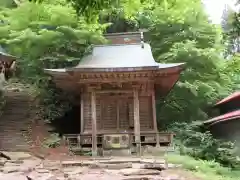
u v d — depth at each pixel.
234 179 13.55
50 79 27.36
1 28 26.88
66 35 25.25
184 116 27.48
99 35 25.45
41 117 25.23
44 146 20.28
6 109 25.36
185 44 25.75
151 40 29.83
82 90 23.44
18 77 32.84
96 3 7.31
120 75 20.91
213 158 18.61
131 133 22.00
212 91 26.83
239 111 22.34
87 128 23.03
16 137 21.44
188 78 26.70
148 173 13.32
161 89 25.11
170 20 28.31
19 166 14.61
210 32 28.70
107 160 16.53
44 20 26.08
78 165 15.50
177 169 14.57
